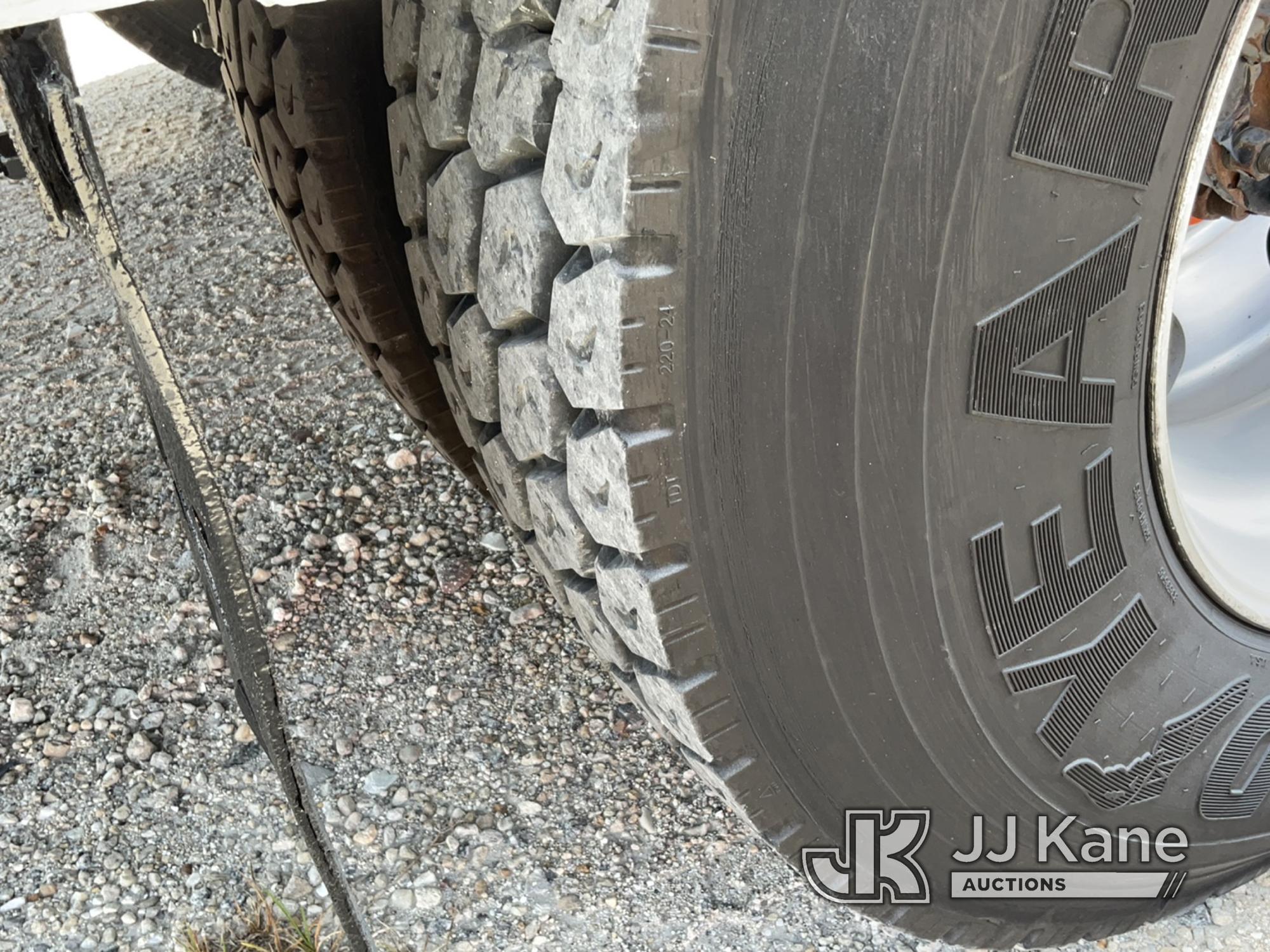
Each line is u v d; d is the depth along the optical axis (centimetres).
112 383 287
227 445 263
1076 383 117
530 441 121
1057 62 98
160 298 313
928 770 135
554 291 104
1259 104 142
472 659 214
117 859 184
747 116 92
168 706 208
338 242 165
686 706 120
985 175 101
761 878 177
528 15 97
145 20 265
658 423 104
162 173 369
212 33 177
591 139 93
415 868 180
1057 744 140
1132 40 101
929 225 102
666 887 177
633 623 118
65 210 107
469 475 201
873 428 110
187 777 196
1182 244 117
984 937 158
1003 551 122
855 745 130
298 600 227
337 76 154
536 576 231
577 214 97
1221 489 169
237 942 171
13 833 188
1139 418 125
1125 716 143
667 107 89
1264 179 148
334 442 264
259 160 177
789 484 110
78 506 250
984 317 108
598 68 90
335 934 171
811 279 101
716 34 88
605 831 185
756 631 118
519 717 204
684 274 98
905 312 105
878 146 97
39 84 95
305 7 146
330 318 303
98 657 218
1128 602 136
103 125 396
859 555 116
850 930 170
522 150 103
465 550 237
